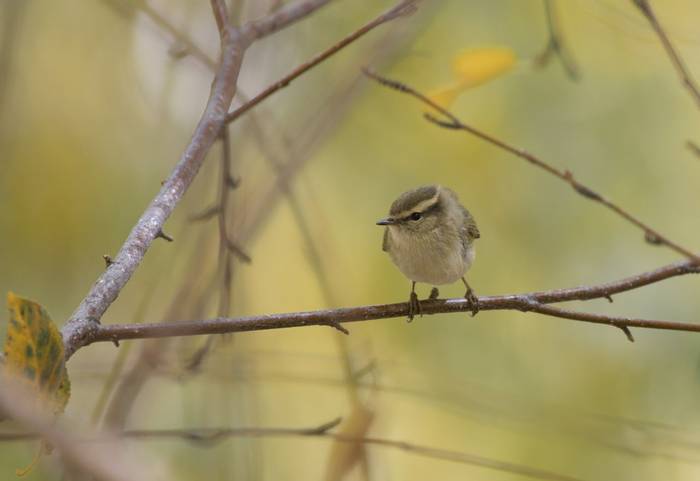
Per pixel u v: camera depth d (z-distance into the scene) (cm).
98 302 551
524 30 1216
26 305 438
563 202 1215
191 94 1185
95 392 1002
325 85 1162
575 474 1159
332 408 1191
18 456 824
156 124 1181
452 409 1104
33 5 1159
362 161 1255
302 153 998
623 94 1223
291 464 1166
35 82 1172
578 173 1213
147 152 1185
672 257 1196
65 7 1197
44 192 1144
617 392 1172
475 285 1209
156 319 1126
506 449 1189
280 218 1268
